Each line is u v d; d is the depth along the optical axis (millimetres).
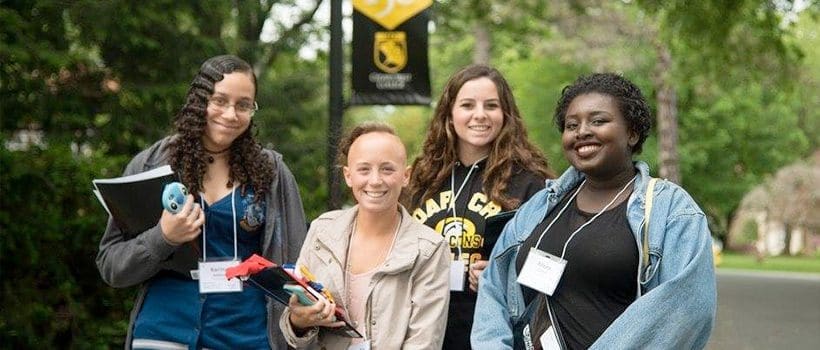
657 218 3557
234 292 4273
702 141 41844
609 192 3746
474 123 4766
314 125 16891
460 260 4664
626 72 33031
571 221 3760
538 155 4883
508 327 3848
